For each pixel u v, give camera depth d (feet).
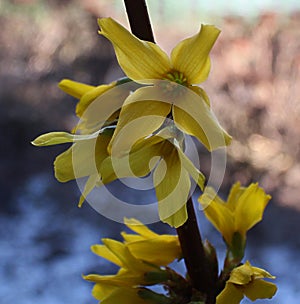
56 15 3.79
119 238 3.09
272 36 3.30
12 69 3.85
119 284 0.76
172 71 0.67
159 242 0.76
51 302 2.62
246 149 3.29
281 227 2.97
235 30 3.32
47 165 3.66
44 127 3.72
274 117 3.29
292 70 3.27
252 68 3.33
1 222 3.22
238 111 3.33
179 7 3.38
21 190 3.46
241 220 0.78
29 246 3.03
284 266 2.72
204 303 0.74
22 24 3.86
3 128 3.70
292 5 3.27
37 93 3.81
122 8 3.68
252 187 0.78
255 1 3.30
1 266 2.88
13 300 2.65
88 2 3.71
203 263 0.74
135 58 0.66
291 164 3.24
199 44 0.66
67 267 2.87
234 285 0.72
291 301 2.48
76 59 3.79
